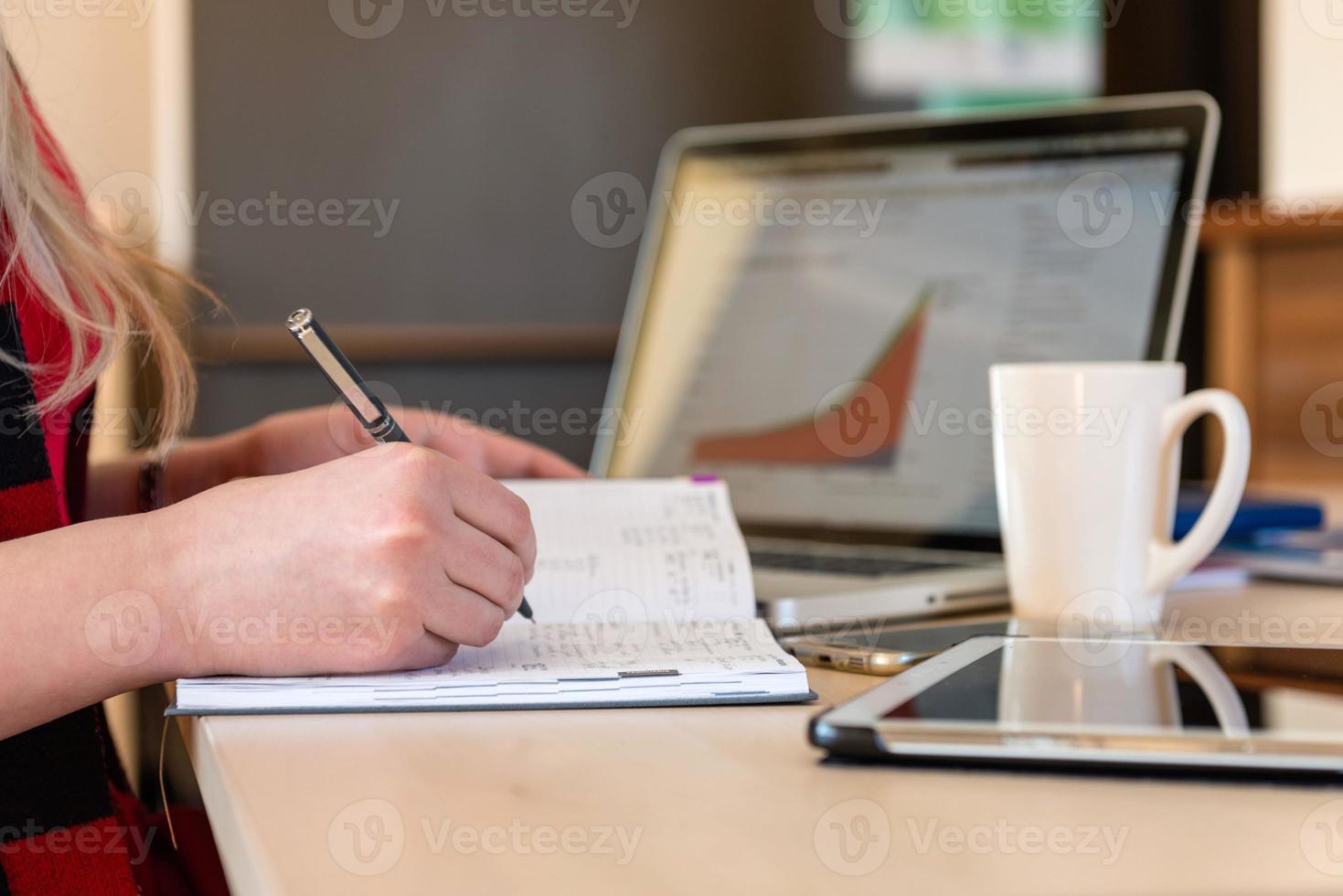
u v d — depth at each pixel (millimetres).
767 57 2117
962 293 927
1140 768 371
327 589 501
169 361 806
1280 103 2377
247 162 1941
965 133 947
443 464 534
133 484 881
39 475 638
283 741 432
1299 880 284
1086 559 664
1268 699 411
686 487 755
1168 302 826
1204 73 2336
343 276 1994
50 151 771
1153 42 2293
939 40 2182
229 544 512
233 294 1947
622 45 2072
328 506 515
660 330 1089
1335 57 2385
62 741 583
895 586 718
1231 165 2395
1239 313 1695
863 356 965
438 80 2010
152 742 1476
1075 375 659
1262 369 1688
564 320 2092
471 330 2029
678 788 368
